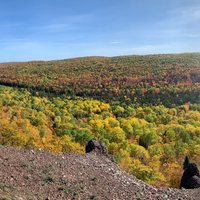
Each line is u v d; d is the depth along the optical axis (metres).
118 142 68.44
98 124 87.12
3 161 11.55
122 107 162.50
